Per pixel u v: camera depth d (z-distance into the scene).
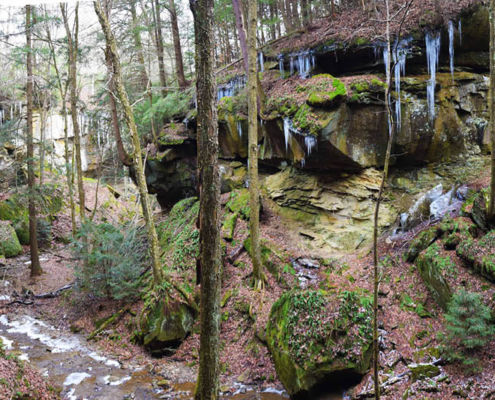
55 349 9.76
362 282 9.50
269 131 12.20
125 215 23.38
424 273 8.82
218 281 5.40
